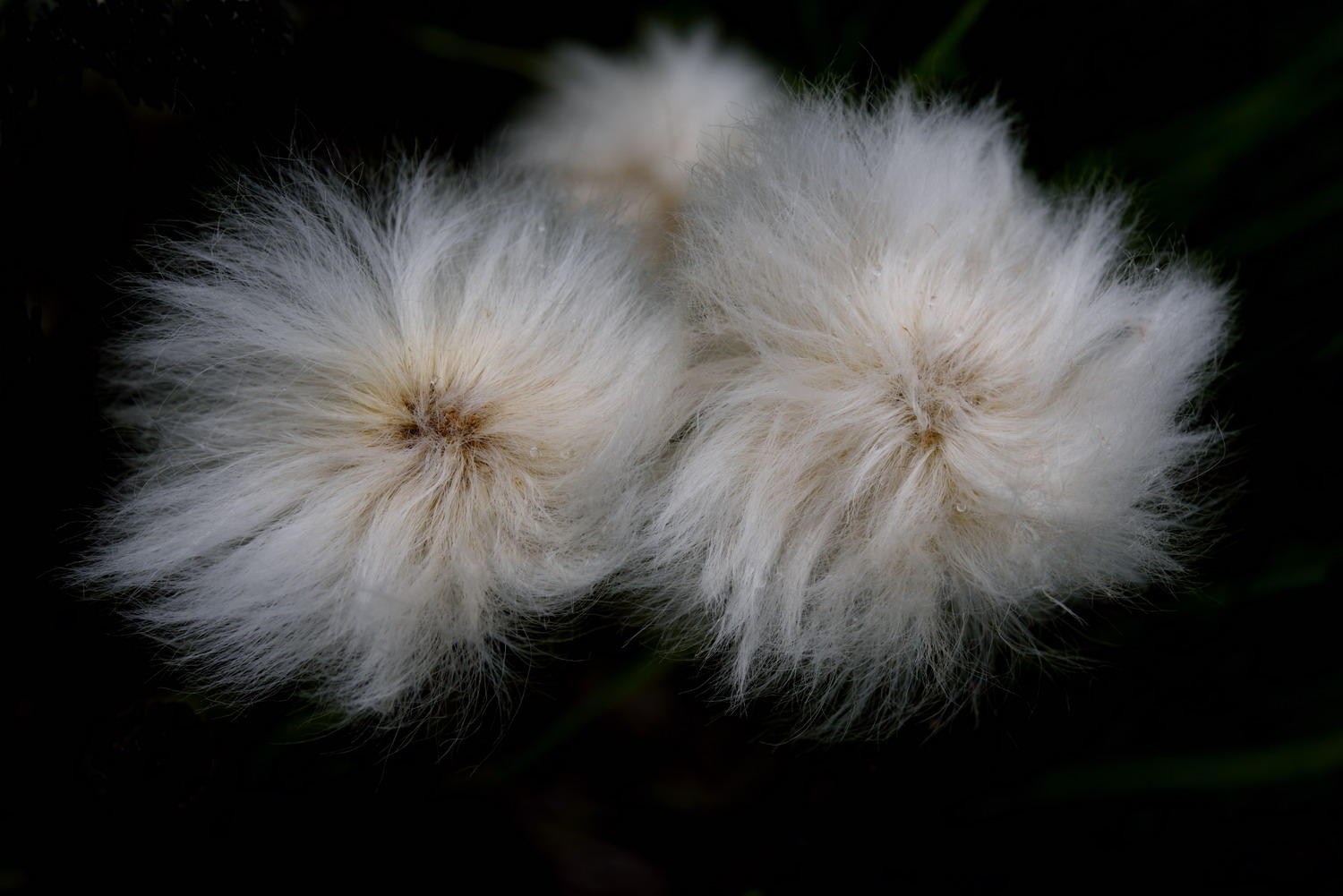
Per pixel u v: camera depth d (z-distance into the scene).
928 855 0.17
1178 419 0.15
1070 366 0.15
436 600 0.15
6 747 0.15
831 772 0.16
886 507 0.15
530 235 0.15
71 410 0.15
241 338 0.15
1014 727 0.16
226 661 0.15
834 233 0.15
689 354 0.15
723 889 0.17
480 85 0.18
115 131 0.15
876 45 0.19
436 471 0.15
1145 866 0.17
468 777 0.16
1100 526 0.15
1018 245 0.15
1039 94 0.18
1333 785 0.17
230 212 0.15
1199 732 0.17
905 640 0.15
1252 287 0.17
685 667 0.17
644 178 0.17
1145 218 0.17
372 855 0.16
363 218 0.15
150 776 0.15
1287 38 0.18
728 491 0.15
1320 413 0.17
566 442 0.15
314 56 0.16
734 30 0.20
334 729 0.15
